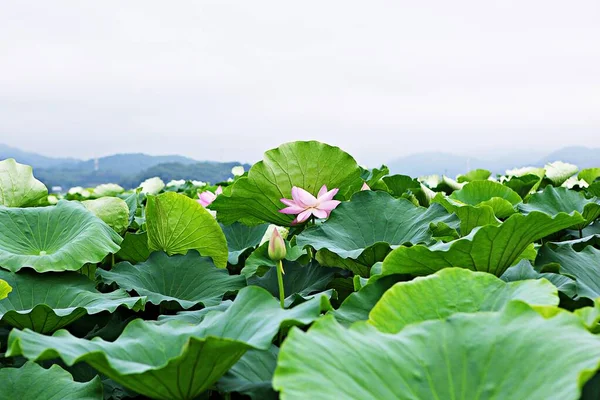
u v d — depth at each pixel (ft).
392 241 8.50
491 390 3.55
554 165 19.16
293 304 6.38
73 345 4.39
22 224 8.63
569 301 5.86
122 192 21.13
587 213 9.85
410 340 3.89
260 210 9.84
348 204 8.89
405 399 3.50
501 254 6.31
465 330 3.90
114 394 6.10
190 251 8.48
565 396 3.20
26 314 6.31
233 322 4.89
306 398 3.25
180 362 3.96
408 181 14.55
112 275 7.86
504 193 12.76
